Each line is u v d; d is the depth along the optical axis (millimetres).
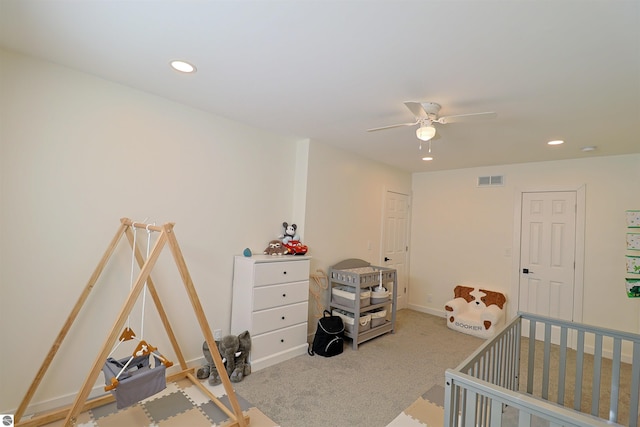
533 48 1634
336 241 4035
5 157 1938
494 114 2107
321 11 1423
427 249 5223
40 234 2066
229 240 3094
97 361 1613
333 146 3928
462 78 2002
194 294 1972
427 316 4938
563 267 3982
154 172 2574
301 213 3650
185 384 2559
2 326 1950
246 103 2633
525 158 4051
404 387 2691
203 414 2193
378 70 1960
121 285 2420
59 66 2113
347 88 2244
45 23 1611
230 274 3107
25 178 2008
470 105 2410
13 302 1982
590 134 2955
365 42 1661
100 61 2025
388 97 2363
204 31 1626
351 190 4242
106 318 2350
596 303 3740
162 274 2652
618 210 3660
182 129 2732
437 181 5184
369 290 3887
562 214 4023
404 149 3900
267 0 1360
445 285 4984
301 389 2604
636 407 2086
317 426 2135
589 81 1954
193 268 2830
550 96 2193
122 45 1812
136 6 1445
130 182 2449
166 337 2674
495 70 1881
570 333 3859
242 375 2729
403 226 5266
